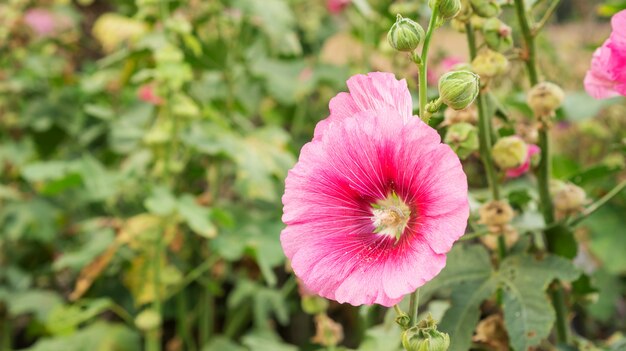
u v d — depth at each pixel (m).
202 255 1.43
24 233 1.59
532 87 0.75
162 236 1.19
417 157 0.57
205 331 1.45
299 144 1.63
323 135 0.59
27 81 1.71
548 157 0.76
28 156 1.65
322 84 1.57
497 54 0.71
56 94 1.70
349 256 0.59
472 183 1.30
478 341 0.77
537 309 0.70
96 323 1.44
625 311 1.42
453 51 1.51
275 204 1.44
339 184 0.59
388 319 0.79
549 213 0.77
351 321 1.49
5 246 1.66
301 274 0.59
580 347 0.76
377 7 1.42
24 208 1.56
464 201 0.55
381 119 0.58
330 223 0.60
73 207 1.61
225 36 1.57
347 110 0.61
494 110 0.75
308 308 0.87
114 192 1.24
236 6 1.33
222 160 1.43
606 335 1.41
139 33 1.40
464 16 0.71
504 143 0.71
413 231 0.58
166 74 1.13
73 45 1.88
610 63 0.65
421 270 0.56
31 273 1.61
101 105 1.58
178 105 1.17
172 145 1.20
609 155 1.43
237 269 1.58
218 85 1.54
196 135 1.22
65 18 1.85
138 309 1.51
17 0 1.73
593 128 1.40
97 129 1.57
